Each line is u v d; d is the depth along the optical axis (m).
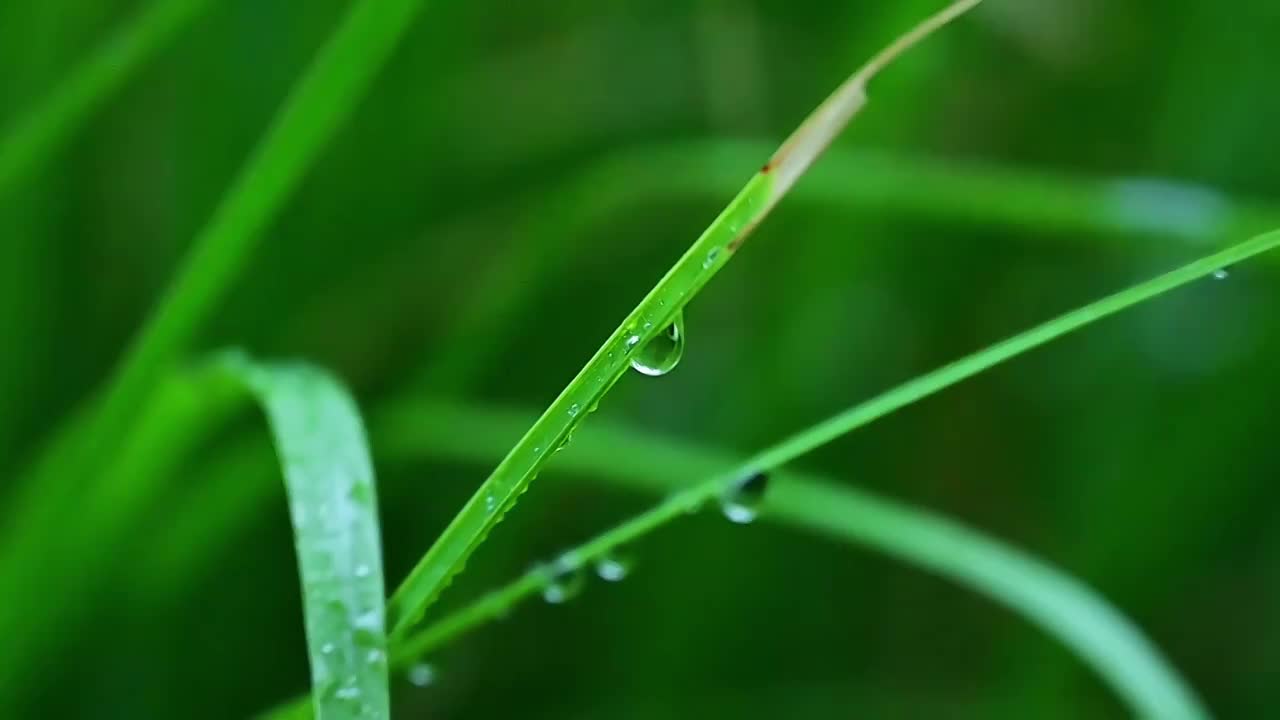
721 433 0.49
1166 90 0.53
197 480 0.45
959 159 0.55
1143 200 0.41
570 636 0.49
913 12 0.45
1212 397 0.50
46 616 0.38
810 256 0.47
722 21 0.52
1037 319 0.55
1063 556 0.50
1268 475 0.51
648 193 0.48
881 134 0.47
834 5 0.53
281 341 0.48
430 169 0.52
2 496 0.42
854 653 0.51
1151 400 0.50
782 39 0.54
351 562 0.29
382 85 0.49
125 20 0.44
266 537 0.46
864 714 0.49
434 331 0.53
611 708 0.47
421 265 0.53
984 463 0.55
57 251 0.44
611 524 0.51
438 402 0.46
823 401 0.49
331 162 0.48
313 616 0.29
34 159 0.38
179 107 0.45
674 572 0.47
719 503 0.30
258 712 0.45
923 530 0.36
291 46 0.44
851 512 0.36
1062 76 0.55
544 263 0.47
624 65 0.57
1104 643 0.35
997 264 0.54
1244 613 0.52
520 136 0.56
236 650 0.45
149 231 0.47
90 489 0.37
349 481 0.30
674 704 0.47
